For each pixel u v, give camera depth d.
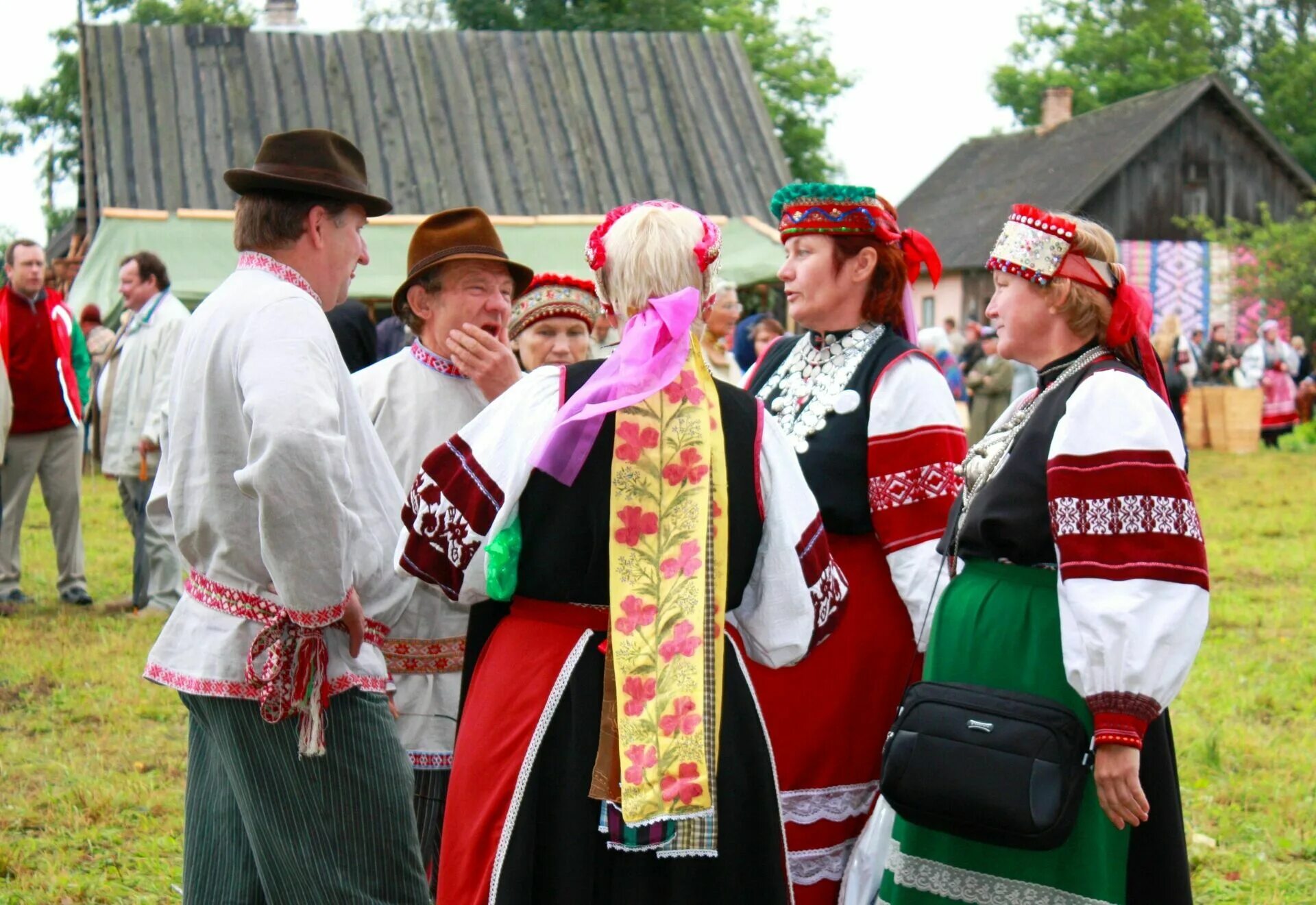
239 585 2.58
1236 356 23.30
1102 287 2.70
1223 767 4.93
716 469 2.38
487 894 2.28
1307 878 3.99
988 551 2.72
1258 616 7.64
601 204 16.12
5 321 7.28
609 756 2.29
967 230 31.77
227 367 2.55
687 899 2.32
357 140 16.25
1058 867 2.59
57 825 4.28
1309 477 14.88
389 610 2.72
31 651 6.35
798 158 33.56
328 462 2.43
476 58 17.22
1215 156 29.94
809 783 3.04
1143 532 2.50
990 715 2.55
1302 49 47.91
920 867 2.70
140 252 7.23
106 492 12.26
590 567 2.34
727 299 7.07
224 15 43.97
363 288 13.85
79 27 16.50
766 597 2.47
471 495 2.36
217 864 2.71
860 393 3.09
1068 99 34.97
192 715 2.78
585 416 2.26
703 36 18.14
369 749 2.64
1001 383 13.52
